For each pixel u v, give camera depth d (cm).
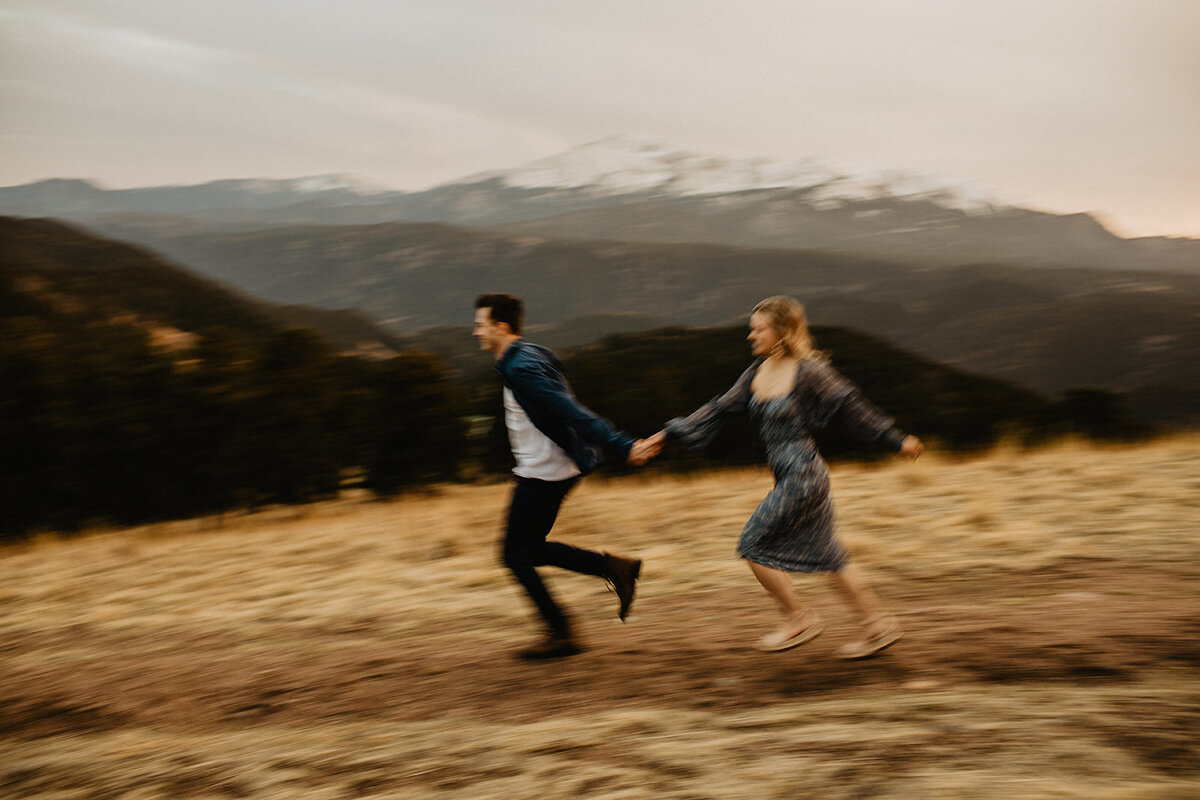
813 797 260
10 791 358
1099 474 860
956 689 344
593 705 376
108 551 1032
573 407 404
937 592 516
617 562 439
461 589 643
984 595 498
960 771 262
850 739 299
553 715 370
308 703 425
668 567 656
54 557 1034
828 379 381
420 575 703
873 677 371
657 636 471
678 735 326
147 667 521
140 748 389
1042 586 504
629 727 340
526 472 424
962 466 1048
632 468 1505
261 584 737
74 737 418
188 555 928
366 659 488
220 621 621
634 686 393
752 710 347
